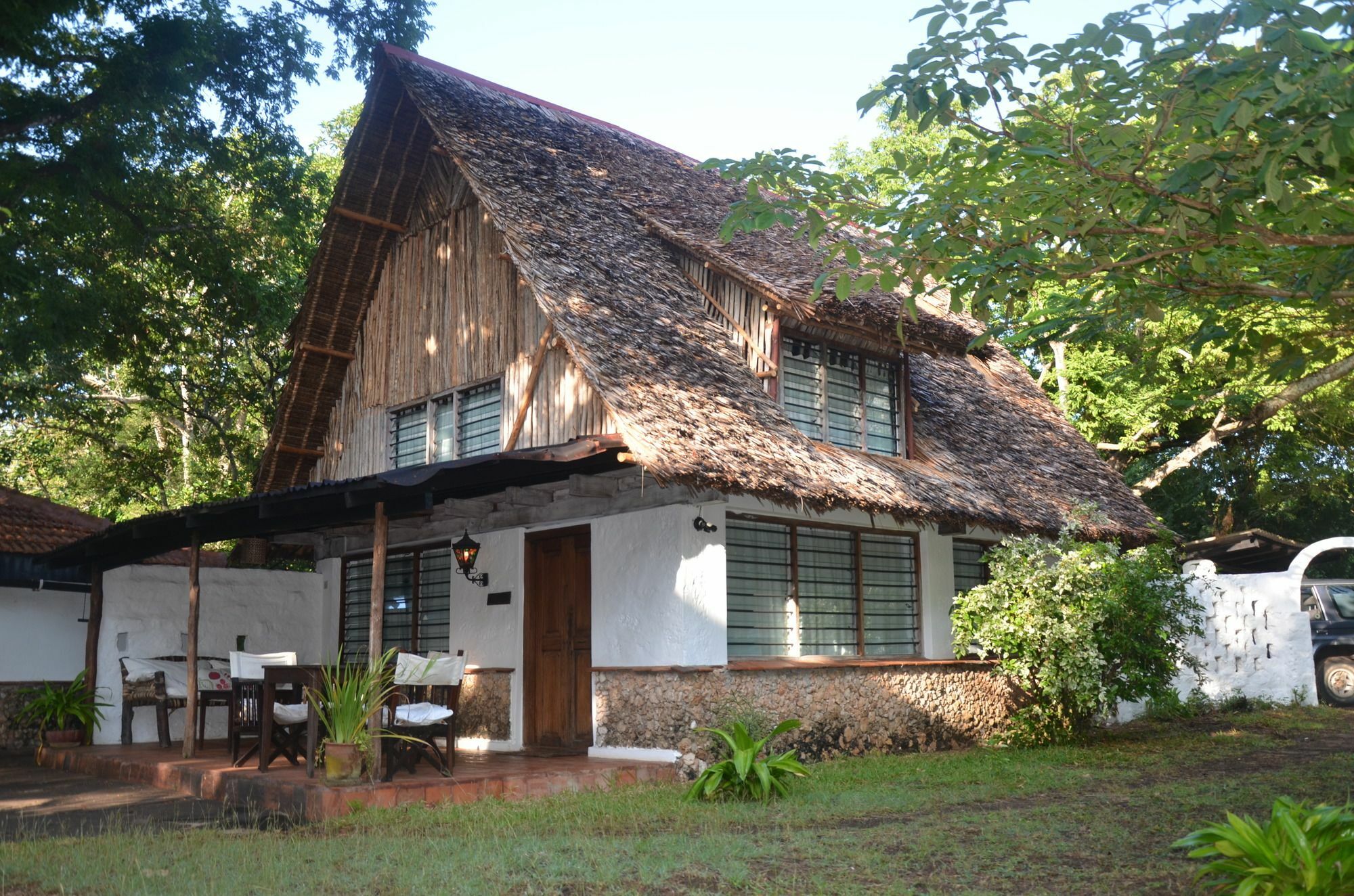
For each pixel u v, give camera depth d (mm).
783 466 11062
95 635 14023
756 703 11352
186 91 16172
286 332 18312
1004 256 7594
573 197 14219
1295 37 5812
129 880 6480
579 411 12352
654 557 11469
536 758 11500
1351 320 7957
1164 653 13117
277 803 9234
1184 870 6289
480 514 13469
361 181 15008
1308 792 8961
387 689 9664
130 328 19891
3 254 15828
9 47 15078
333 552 16062
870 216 8055
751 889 6086
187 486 26531
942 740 13547
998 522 13195
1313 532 32469
